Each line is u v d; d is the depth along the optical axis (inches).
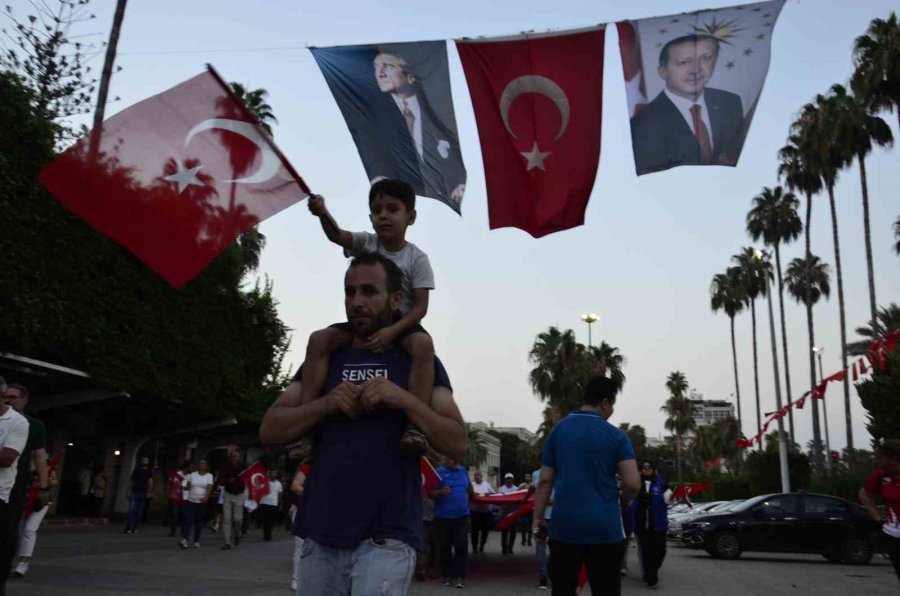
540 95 238.5
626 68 236.7
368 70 243.1
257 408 1171.3
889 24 1456.7
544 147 237.1
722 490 1971.0
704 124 230.7
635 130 234.4
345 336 121.9
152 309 799.1
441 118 241.0
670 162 232.1
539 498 214.5
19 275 624.7
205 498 663.8
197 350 884.0
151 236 142.8
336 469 111.6
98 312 715.4
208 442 1346.0
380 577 105.7
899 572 271.7
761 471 1551.4
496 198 237.8
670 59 233.9
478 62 241.3
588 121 236.8
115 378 729.6
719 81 231.3
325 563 109.7
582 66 238.2
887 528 273.6
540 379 2169.0
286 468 1053.2
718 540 761.6
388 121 241.4
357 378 117.5
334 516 109.5
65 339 674.2
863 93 1464.1
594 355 2247.8
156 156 146.6
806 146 1674.5
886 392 971.9
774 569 647.8
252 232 1678.2
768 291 1907.0
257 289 1066.1
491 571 537.3
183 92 151.3
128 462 1021.2
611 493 202.2
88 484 951.6
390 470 111.5
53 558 488.7
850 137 1542.8
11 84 618.8
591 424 208.2
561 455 207.3
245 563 533.3
